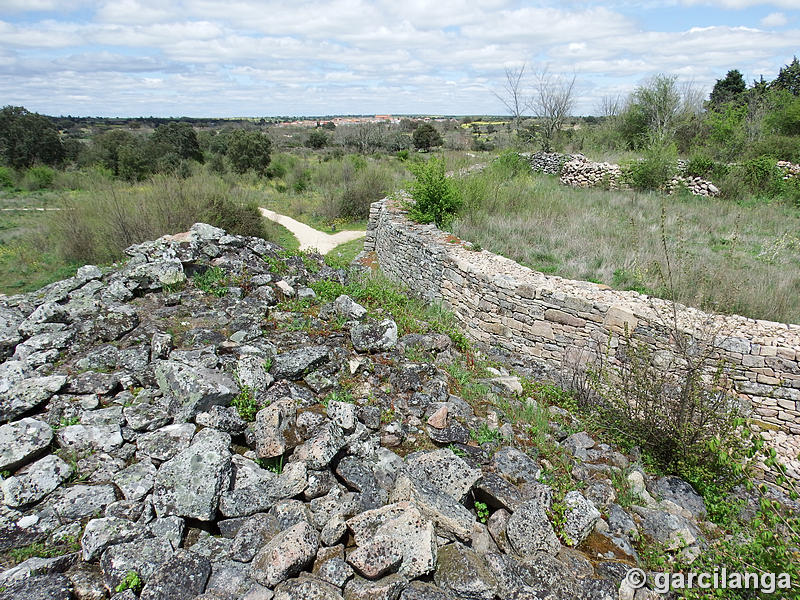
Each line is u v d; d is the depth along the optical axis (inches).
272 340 230.1
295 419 170.2
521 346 323.3
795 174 633.6
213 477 142.5
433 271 402.0
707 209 556.4
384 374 214.5
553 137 1097.4
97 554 129.7
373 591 123.6
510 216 514.3
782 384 241.4
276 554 125.6
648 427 213.5
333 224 844.0
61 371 194.1
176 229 554.6
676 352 256.1
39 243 602.5
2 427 152.3
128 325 222.4
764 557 137.3
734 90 1403.8
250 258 307.7
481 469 172.4
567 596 131.6
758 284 325.7
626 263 374.3
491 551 142.6
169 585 121.2
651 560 153.7
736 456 189.3
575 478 186.1
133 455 159.9
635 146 968.9
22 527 132.4
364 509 149.4
